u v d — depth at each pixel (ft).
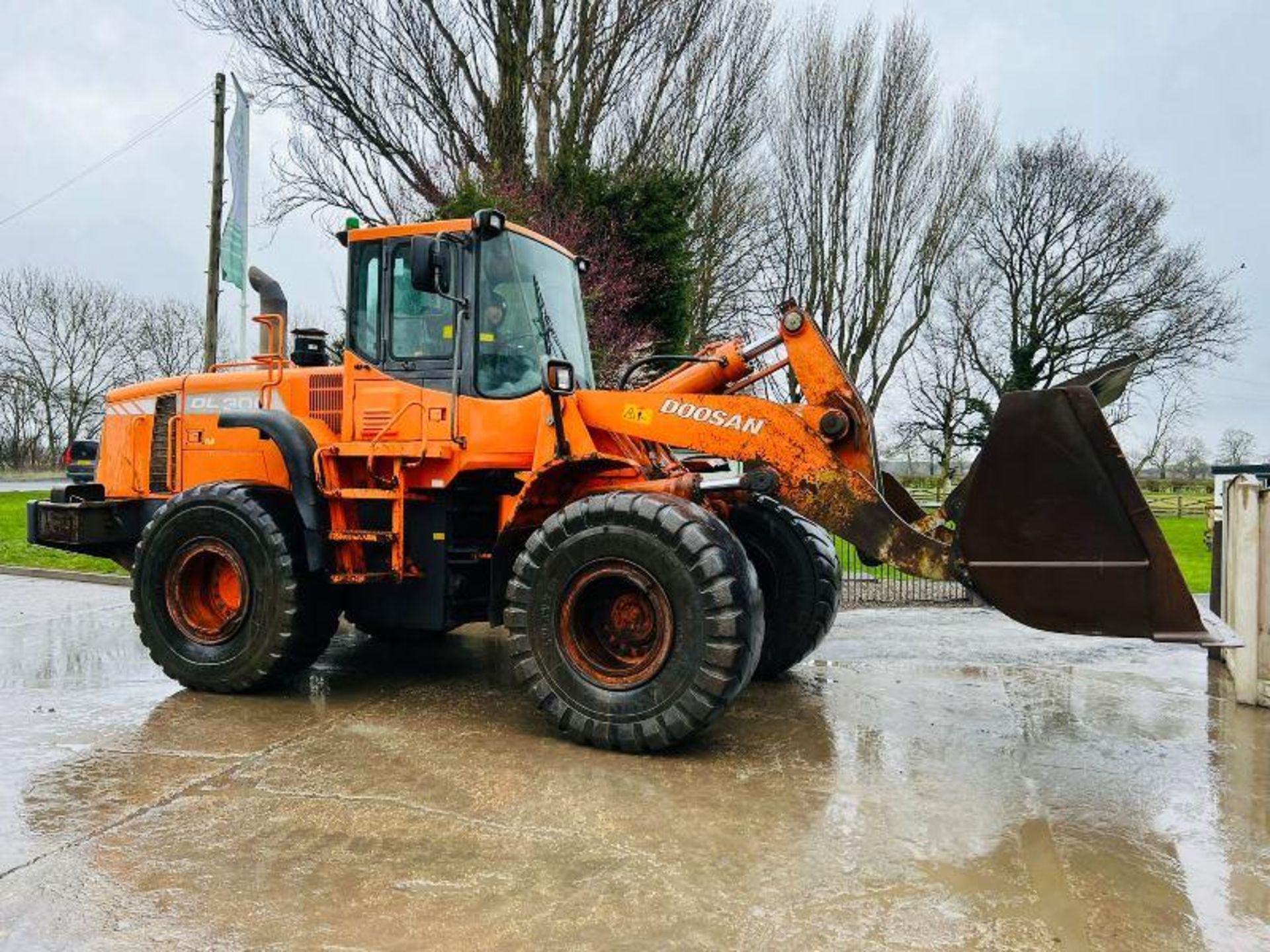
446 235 15.87
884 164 66.59
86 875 8.86
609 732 12.93
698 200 48.32
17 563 36.63
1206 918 8.41
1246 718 15.55
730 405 14.73
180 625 16.49
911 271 69.05
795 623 17.72
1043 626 11.94
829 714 15.48
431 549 16.11
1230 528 18.49
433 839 9.86
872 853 9.68
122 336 129.70
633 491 14.26
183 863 9.16
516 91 45.11
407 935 7.82
